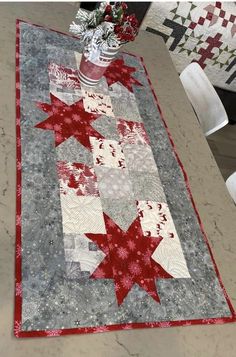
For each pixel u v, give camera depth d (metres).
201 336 0.81
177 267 0.90
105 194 0.95
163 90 1.38
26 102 1.05
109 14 1.08
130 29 1.08
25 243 0.79
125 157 1.07
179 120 1.30
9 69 1.11
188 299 0.86
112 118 1.16
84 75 1.18
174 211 1.02
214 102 1.45
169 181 1.08
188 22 2.00
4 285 0.72
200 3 1.94
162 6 1.90
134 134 1.15
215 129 1.43
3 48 1.16
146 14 1.91
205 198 1.10
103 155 1.04
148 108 1.27
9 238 0.78
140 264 0.86
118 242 0.88
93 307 0.75
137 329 0.77
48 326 0.70
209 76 2.35
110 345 0.73
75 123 1.08
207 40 2.10
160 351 0.76
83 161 1.00
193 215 1.04
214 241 1.01
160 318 0.80
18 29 1.25
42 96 1.09
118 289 0.80
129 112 1.21
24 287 0.73
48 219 0.84
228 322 0.86
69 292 0.75
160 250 0.91
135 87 1.32
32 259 0.77
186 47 2.13
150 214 0.97
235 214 1.11
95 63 1.13
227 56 2.22
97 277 0.80
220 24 2.03
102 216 0.90
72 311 0.73
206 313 0.85
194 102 1.55
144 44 1.54
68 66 1.23
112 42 1.06
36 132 1.00
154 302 0.82
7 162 0.90
